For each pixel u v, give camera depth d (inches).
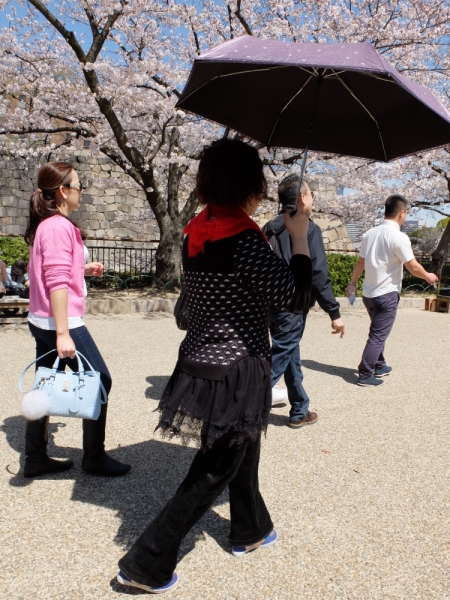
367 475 117.2
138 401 161.5
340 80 94.5
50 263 96.5
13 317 291.3
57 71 406.6
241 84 99.6
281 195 133.1
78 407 95.3
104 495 104.7
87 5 321.7
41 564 82.5
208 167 72.3
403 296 442.0
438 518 100.2
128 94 354.9
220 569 83.2
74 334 104.0
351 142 108.8
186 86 89.5
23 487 106.8
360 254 194.2
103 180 529.3
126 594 76.7
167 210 422.3
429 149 97.8
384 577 82.1
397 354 239.1
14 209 835.4
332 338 273.7
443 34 348.8
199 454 75.8
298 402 143.9
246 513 85.0
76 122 416.2
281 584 79.9
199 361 71.6
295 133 111.4
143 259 511.8
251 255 68.4
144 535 76.5
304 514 100.0
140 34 358.9
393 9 346.0
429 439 138.9
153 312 335.6
